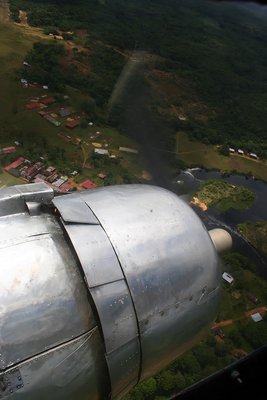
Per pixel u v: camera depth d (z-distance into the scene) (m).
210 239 5.05
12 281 3.63
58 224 4.33
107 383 3.96
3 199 4.32
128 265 4.18
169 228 4.75
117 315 3.90
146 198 5.02
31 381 3.40
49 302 3.65
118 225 4.45
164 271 4.41
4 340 3.37
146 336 4.16
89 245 4.08
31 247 3.94
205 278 4.75
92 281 3.86
